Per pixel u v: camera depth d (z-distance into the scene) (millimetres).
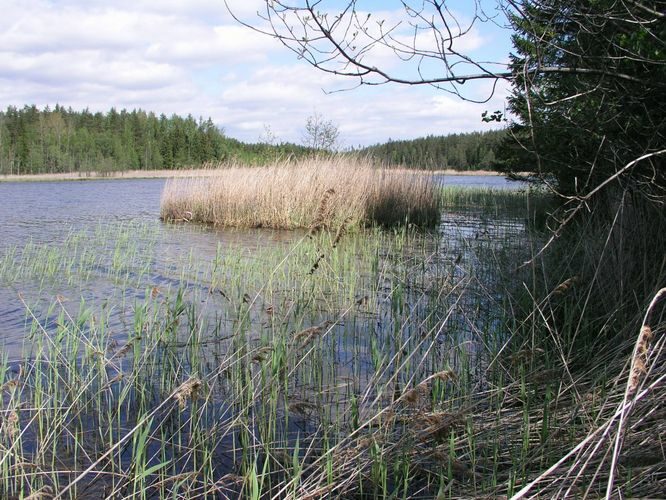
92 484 3596
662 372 3545
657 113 5465
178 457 3926
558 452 3506
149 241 14117
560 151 6816
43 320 7066
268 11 3701
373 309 7363
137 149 84500
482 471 3572
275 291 8125
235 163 19766
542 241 8609
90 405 4633
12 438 3750
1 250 12203
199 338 5883
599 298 5848
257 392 4438
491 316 6371
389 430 3861
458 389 4629
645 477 3094
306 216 17188
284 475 3576
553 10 4469
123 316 7121
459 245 12305
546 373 4336
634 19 4504
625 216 6598
